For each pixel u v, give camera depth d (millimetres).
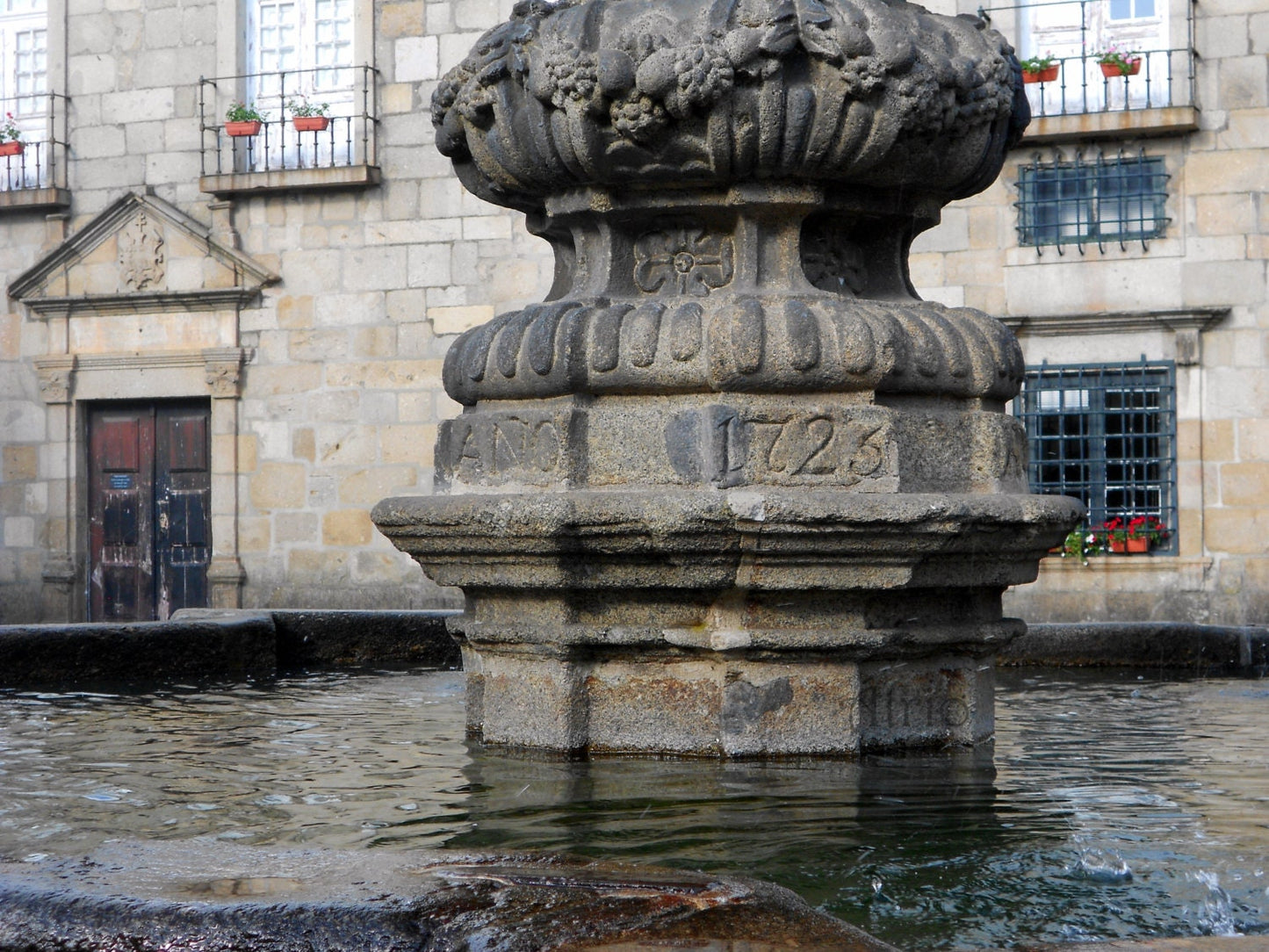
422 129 15953
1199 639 7512
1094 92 14266
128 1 16844
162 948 2266
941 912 2898
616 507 4301
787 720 4473
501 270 15766
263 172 16062
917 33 4637
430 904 2340
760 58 4367
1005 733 5191
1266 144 13781
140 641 6992
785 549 4289
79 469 17078
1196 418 13945
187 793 4086
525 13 4715
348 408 16156
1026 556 4676
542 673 4629
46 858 2750
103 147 16922
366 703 6188
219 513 16453
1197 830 3586
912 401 4586
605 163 4559
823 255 4855
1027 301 14289
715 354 4395
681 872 2613
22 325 17156
